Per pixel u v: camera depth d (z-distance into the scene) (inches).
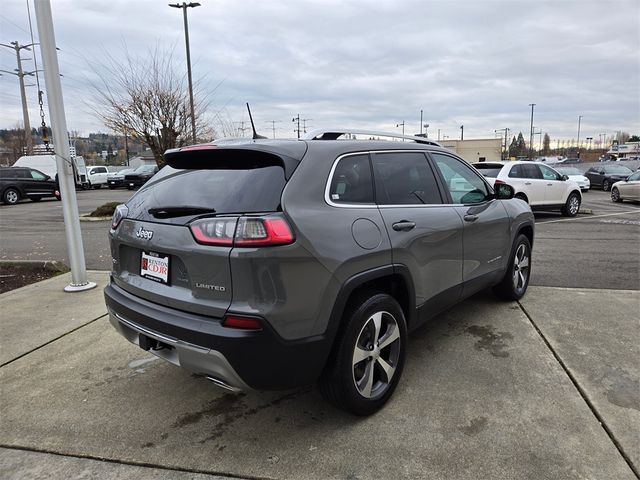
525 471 94.8
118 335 169.6
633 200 700.7
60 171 218.2
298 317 96.0
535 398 121.5
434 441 105.0
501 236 178.2
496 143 2303.2
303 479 94.0
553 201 515.2
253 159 108.1
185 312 101.3
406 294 127.0
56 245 381.4
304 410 119.8
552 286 226.1
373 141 129.0
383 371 119.1
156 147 607.2
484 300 201.5
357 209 112.3
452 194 153.1
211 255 94.3
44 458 102.0
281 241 92.6
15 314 191.8
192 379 137.3
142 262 114.1
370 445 104.3
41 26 208.4
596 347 151.0
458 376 134.3
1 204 828.6
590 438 104.4
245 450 103.5
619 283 233.6
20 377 139.0
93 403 124.3
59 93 215.0
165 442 107.0
